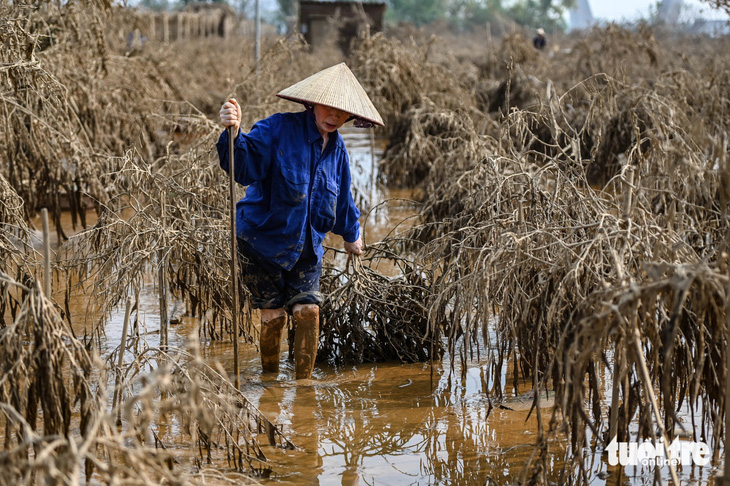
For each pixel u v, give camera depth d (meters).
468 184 6.84
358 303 4.96
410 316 5.00
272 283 4.57
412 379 4.66
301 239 4.45
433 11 82.06
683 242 3.45
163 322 4.45
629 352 3.19
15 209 5.01
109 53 10.08
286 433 3.88
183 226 5.05
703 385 3.71
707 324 3.45
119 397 3.56
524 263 3.80
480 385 4.54
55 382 3.02
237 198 5.95
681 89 9.42
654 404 2.89
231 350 5.09
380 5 31.33
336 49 29.50
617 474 3.44
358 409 4.20
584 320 2.95
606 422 3.88
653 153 4.54
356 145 15.02
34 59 6.01
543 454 3.21
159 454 2.62
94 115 8.54
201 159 6.34
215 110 16.59
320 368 4.88
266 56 10.17
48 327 3.02
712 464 3.49
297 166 4.36
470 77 18.14
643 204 4.11
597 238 3.43
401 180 11.10
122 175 5.55
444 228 6.61
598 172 9.91
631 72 15.02
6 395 3.00
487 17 78.38
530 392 4.39
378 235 8.24
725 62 13.48
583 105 11.08
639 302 3.09
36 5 7.48
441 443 3.79
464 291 4.09
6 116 5.95
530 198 4.63
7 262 4.77
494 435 3.87
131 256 4.56
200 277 5.07
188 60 21.67
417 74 12.59
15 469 2.48
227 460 3.53
